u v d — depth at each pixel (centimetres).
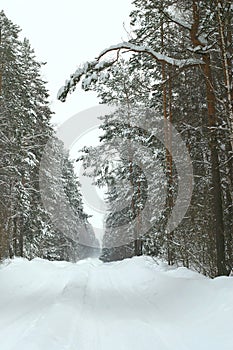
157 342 609
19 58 2641
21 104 2455
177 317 805
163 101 1922
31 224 2728
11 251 2180
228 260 1348
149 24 1734
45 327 644
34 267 1827
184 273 1302
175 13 1502
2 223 1992
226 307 726
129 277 1606
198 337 634
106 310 893
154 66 1861
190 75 1641
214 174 1229
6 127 2202
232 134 1093
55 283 1452
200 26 1266
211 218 1465
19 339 611
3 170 2162
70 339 608
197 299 862
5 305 961
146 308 923
